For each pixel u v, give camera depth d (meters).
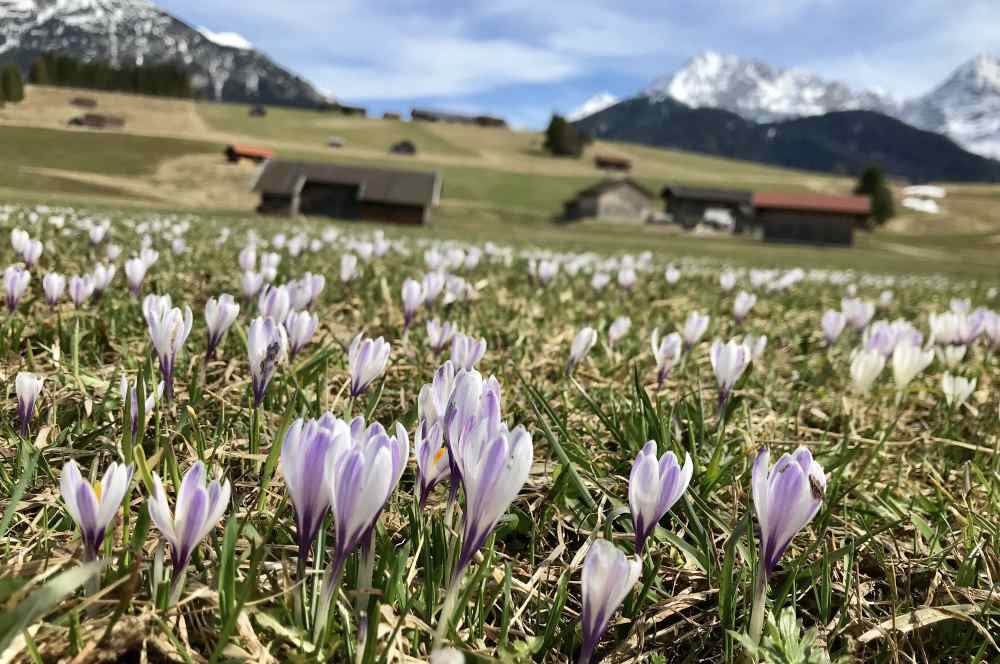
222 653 1.01
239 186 63.81
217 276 4.95
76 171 61.50
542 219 67.31
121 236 7.80
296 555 1.32
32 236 6.46
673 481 0.98
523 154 111.56
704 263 16.83
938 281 17.53
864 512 1.77
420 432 1.15
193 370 2.42
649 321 4.77
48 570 1.09
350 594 1.05
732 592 1.25
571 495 1.70
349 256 4.20
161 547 1.00
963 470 2.16
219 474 1.42
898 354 2.34
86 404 1.93
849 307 4.11
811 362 3.71
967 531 1.64
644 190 69.81
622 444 1.97
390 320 3.69
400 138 110.56
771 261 27.31
